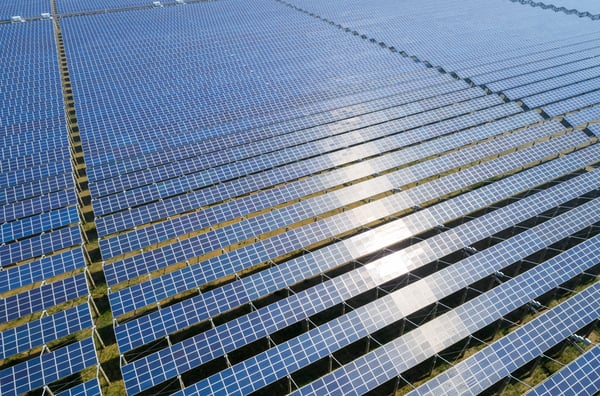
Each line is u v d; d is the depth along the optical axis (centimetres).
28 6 9162
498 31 8006
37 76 5775
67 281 2777
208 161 4084
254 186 3781
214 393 2242
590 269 3253
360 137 4541
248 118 4825
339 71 6122
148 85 5538
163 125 4666
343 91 5578
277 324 2603
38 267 2923
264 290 2814
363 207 3497
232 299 2738
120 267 2927
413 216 3406
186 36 7338
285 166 3988
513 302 2741
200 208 3781
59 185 3725
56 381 2500
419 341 2492
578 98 5388
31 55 6406
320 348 2472
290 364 2392
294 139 4469
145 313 2925
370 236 3225
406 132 4578
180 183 3756
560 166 3981
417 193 3684
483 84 5806
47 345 2717
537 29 8169
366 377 2327
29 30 7412
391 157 4181
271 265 3309
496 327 2761
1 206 3453
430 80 5866
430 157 4553
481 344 2791
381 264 2973
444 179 3831
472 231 3259
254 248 3098
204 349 2433
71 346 2380
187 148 4262
